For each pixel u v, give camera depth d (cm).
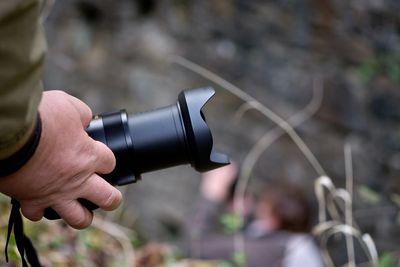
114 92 651
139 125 122
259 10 570
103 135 121
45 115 103
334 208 217
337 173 540
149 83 630
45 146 103
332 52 543
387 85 524
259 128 569
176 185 630
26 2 91
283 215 312
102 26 657
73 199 111
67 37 648
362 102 534
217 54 591
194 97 123
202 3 599
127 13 645
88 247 232
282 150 557
